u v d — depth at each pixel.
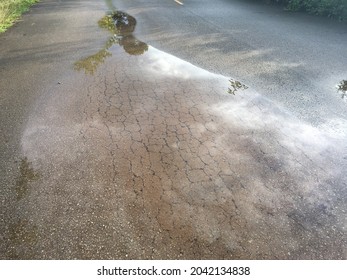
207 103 4.31
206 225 2.58
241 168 3.15
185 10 9.00
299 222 2.60
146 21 8.01
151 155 3.35
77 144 3.53
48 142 3.57
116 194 2.87
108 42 6.62
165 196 2.84
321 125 3.78
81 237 2.51
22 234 2.54
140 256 2.37
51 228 2.58
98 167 3.19
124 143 3.53
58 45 6.53
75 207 2.76
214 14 8.53
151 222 2.60
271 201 2.79
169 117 4.01
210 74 5.14
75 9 9.30
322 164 3.19
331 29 6.93
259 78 4.95
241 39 6.59
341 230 2.54
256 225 2.58
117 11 8.98
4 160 3.32
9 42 6.82
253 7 9.10
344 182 2.97
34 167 3.22
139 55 5.95
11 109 4.26
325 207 2.73
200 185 2.96
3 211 2.74
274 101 4.30
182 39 6.71
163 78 5.05
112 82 4.95
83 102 4.40
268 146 3.45
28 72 5.38
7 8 8.89
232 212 2.69
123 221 2.62
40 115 4.11
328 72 5.04
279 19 7.83
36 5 9.95
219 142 3.53
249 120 3.91
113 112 4.14
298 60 5.50
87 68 5.46
